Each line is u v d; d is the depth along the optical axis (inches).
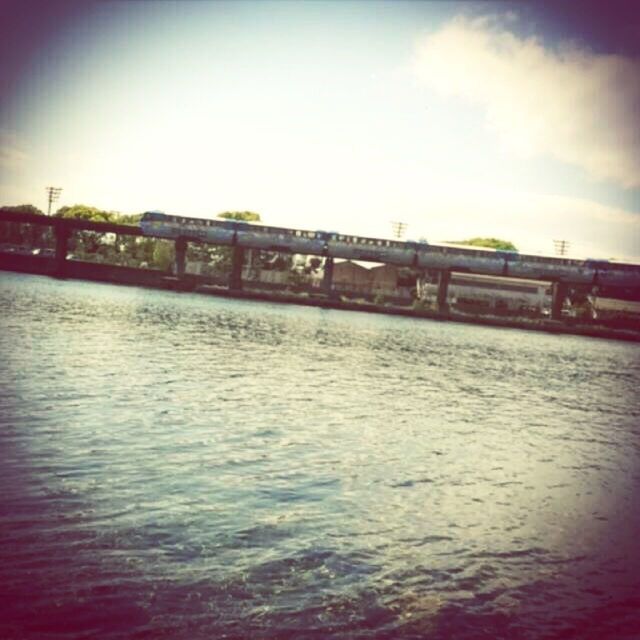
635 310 3592.5
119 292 2773.1
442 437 664.4
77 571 285.3
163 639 242.4
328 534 360.8
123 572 289.4
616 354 2375.7
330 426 653.9
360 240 3230.8
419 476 504.1
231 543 334.0
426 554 349.1
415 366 1325.0
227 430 583.8
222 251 4062.5
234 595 281.1
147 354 1042.1
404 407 824.3
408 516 407.5
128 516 353.1
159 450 490.6
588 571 348.2
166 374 865.5
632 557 375.2
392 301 3572.8
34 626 241.1
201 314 2071.9
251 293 3353.8
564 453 653.9
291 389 864.9
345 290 3553.2
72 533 323.0
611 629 284.2
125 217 4419.3
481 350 1903.3
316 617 270.7
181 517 360.8
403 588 305.1
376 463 528.7
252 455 508.1
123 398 671.1
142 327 1464.1
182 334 1425.9
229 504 390.9
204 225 3280.0
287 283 3668.8
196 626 254.1
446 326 2970.0
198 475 440.5
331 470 491.8
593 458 644.7
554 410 952.3
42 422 531.5
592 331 3216.0
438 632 268.7
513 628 277.6
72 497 371.2
